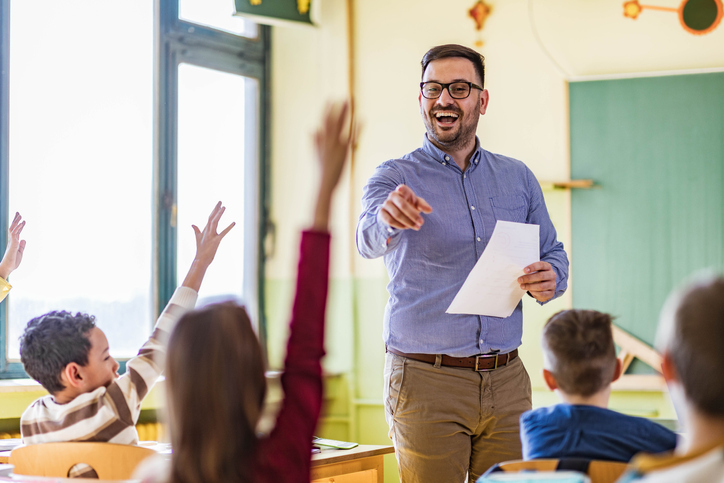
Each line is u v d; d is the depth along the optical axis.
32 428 1.66
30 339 1.64
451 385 1.93
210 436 1.00
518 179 2.17
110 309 3.58
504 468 1.22
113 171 3.61
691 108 3.48
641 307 3.48
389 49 3.97
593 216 3.58
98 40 3.57
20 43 3.29
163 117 3.78
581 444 1.28
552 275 1.87
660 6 3.54
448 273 1.98
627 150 3.55
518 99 3.72
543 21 3.69
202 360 1.01
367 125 3.98
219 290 4.02
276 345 4.10
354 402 3.87
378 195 1.98
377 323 3.89
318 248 1.07
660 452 1.26
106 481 1.34
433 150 2.11
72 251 3.45
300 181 4.13
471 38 3.81
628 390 3.43
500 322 1.99
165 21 3.81
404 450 1.96
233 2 3.81
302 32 4.18
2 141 3.20
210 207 4.00
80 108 3.50
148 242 3.74
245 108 4.20
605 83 3.59
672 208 3.48
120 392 1.62
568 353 1.33
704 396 0.87
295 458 1.02
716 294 0.88
